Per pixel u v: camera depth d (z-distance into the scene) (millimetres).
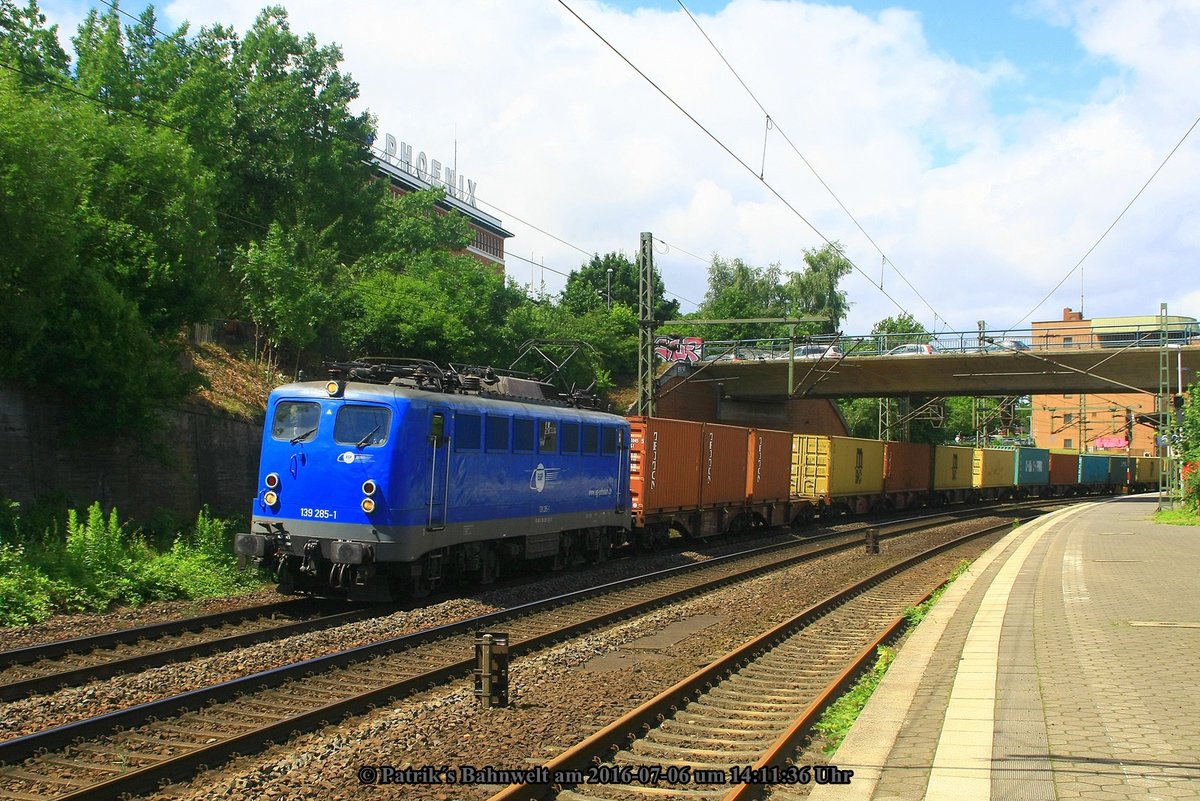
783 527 34406
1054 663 9727
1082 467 67688
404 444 14492
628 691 9719
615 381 47062
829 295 66125
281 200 32219
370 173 36031
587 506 20172
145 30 28250
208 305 20797
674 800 6633
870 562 23234
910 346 39656
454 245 47000
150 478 20016
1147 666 9500
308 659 11258
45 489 17406
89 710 8719
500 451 16953
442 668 10422
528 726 8320
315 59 33125
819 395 46344
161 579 14883
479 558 16797
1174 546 23766
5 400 16734
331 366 15562
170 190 20312
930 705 8375
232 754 7582
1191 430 35406
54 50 25859
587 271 70812
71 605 13438
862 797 6051
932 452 47312
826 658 11867
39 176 15898
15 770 7121
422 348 30891
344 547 14039
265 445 15070
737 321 30422
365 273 33562
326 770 7137
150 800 6645
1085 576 17453
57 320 17234
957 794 5809
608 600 16328
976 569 20031
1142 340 36062
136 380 18156
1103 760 6453
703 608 15641
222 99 29172
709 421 48031
